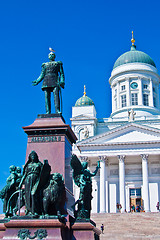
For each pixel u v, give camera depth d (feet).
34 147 37.78
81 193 36.09
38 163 34.01
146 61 317.83
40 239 31.12
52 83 42.14
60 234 31.27
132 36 346.54
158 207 204.03
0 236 33.68
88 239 33.50
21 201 33.81
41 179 33.19
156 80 316.40
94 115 277.44
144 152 224.74
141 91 303.89
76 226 33.86
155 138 225.97
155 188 229.86
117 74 315.17
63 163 36.81
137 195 231.30
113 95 318.04
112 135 231.09
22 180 33.96
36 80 42.88
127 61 317.22
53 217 32.07
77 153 233.76
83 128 266.77
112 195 234.17
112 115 301.43
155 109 296.30
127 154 226.38
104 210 219.00
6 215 36.60
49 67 42.88
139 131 228.84
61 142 37.73
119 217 138.92
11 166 38.37
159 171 232.53
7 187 37.11
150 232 110.01
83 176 36.68
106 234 106.11
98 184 234.99
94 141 232.12
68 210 35.88
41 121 39.68
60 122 39.19
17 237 31.42
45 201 32.71
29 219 31.94
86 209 35.99
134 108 293.64
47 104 42.06
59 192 33.04
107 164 240.32
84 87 296.51
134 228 117.19
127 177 234.79
